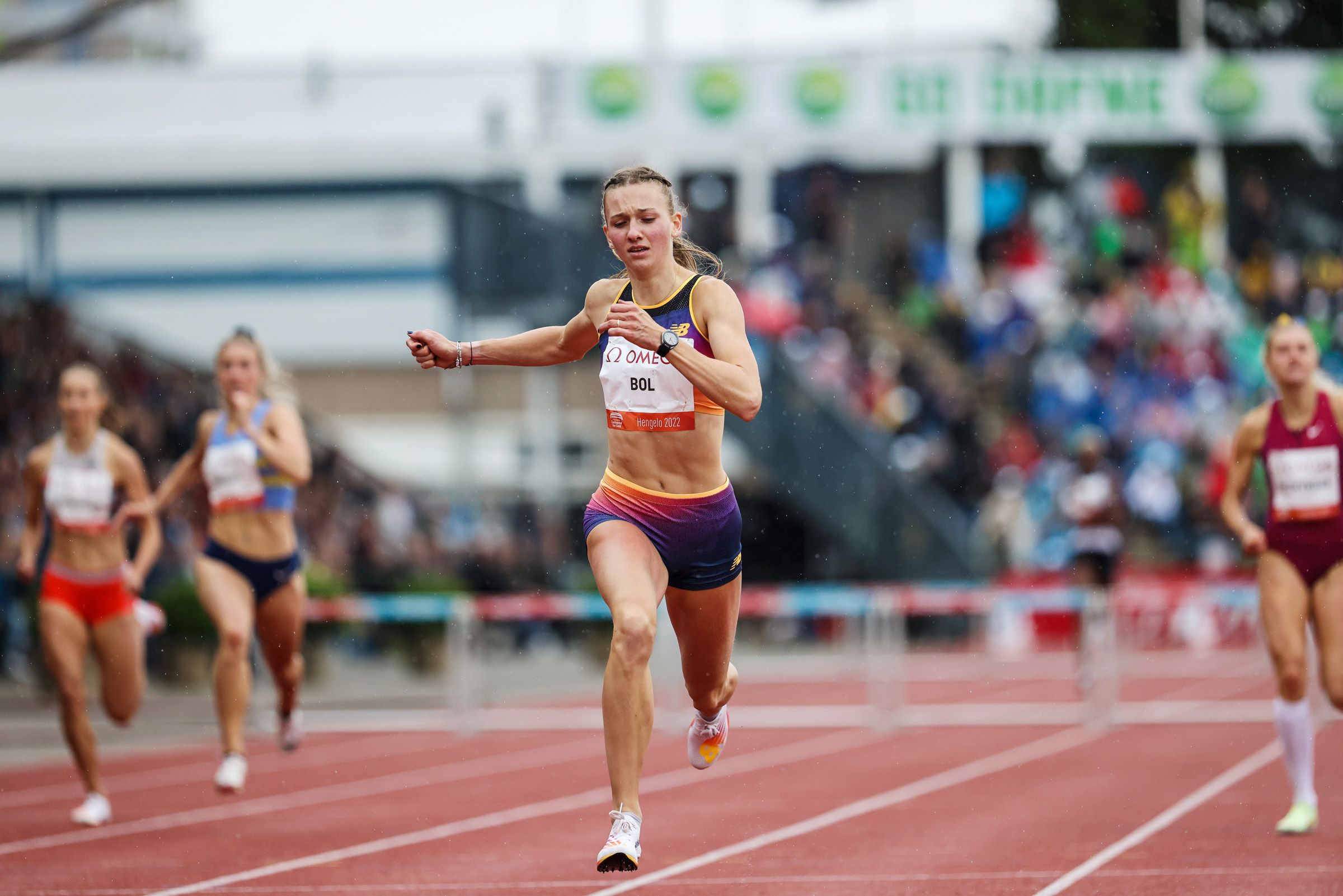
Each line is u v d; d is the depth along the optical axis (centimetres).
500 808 2498
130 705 2458
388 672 5675
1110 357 7650
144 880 1825
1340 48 9150
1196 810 2316
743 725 3869
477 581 6162
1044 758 3078
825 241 7938
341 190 6338
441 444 6894
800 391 6425
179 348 6456
